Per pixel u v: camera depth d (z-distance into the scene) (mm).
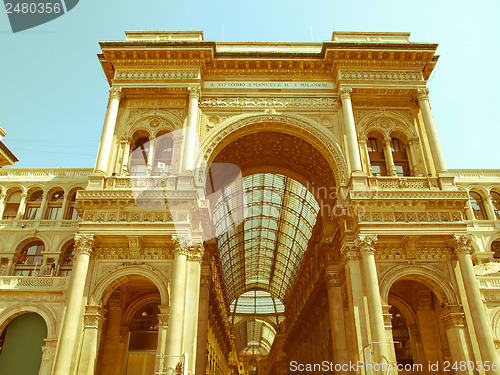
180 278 26875
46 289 30984
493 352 25141
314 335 49656
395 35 36812
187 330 26172
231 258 71812
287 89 34812
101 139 31766
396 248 29156
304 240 60750
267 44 37906
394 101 34719
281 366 89000
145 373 31812
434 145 31734
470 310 26719
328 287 35906
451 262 28688
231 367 100688
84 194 28844
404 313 34219
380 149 34375
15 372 29891
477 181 45844
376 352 24906
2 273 39500
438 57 35438
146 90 33781
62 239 40844
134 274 28031
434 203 28984
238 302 98938
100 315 27188
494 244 43531
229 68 35312
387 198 28875
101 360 31203
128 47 34125
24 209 43094
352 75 34344
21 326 31203
